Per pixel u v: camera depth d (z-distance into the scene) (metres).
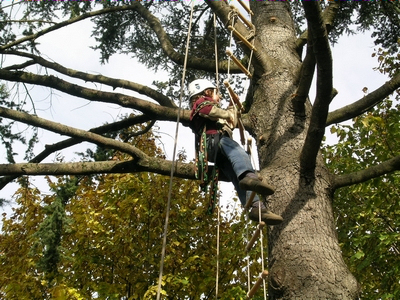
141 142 10.18
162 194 8.84
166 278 8.02
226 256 8.61
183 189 9.29
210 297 8.70
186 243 8.88
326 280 4.30
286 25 6.54
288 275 4.39
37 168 5.77
